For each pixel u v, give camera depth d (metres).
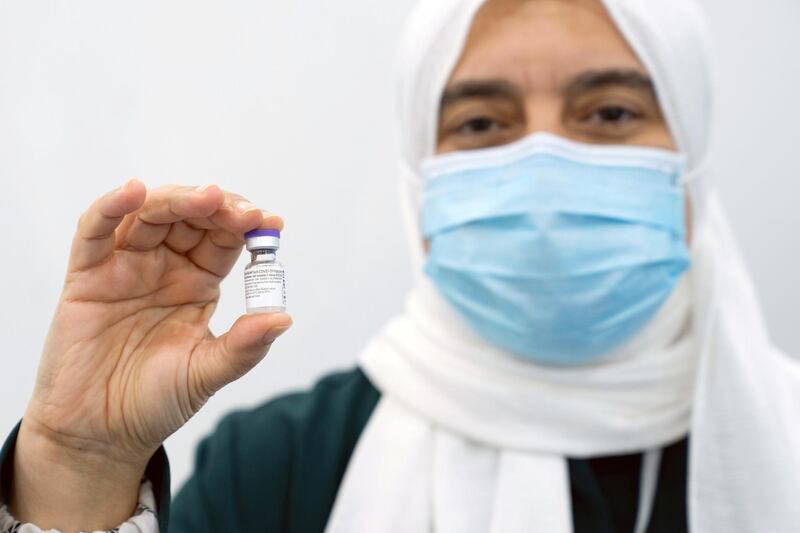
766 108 2.32
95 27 2.05
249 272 1.03
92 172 2.02
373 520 1.59
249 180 2.15
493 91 1.67
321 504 1.66
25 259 1.97
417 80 1.75
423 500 1.61
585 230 1.57
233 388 2.19
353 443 1.74
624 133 1.69
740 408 1.53
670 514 1.54
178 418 1.07
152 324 1.10
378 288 2.23
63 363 1.05
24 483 1.07
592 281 1.55
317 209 2.20
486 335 1.67
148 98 2.07
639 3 1.63
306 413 1.79
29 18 2.01
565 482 1.56
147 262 1.08
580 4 1.64
